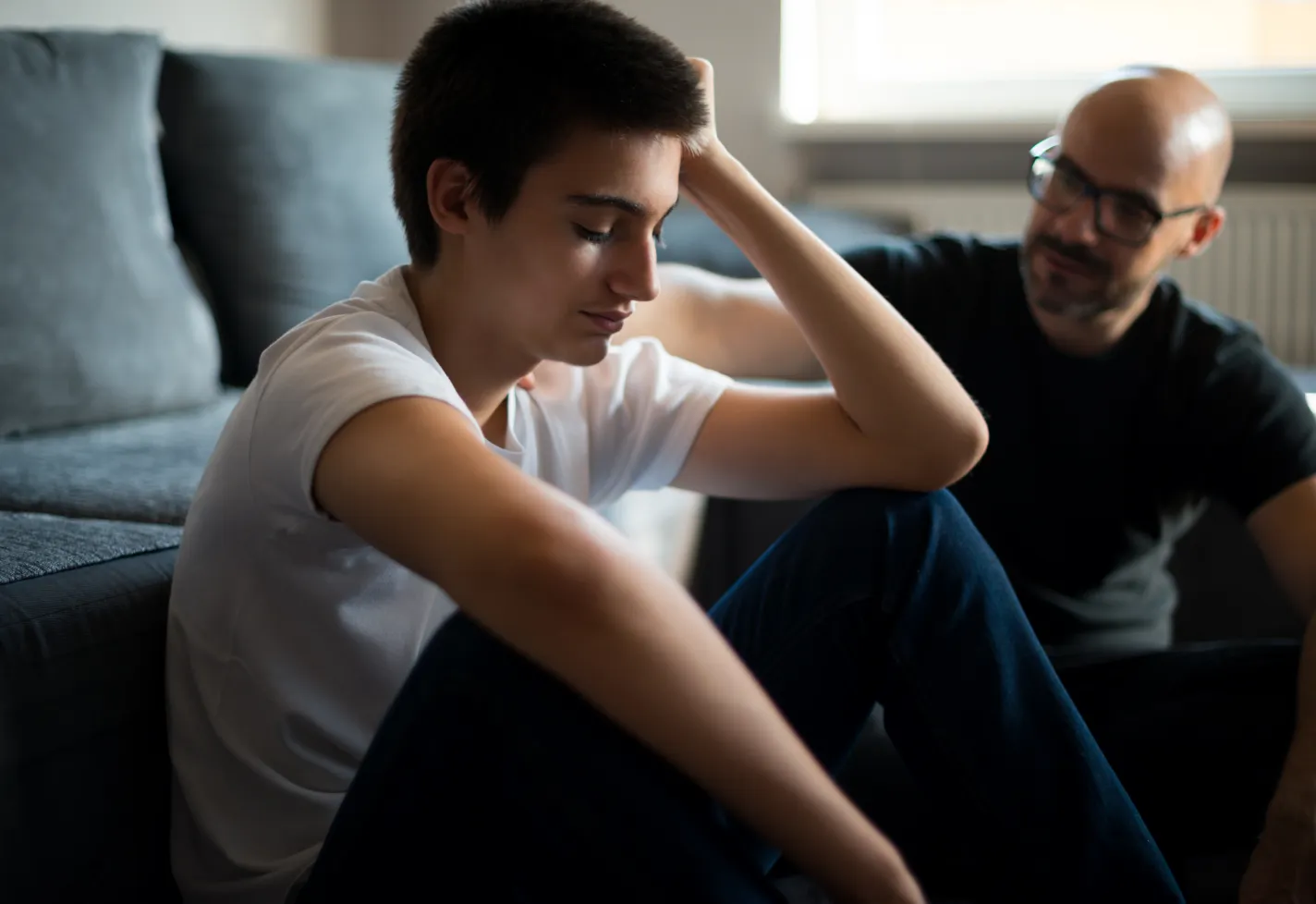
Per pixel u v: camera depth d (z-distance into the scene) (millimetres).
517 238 918
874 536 1004
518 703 776
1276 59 2871
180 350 1893
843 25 3199
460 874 799
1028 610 1452
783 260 1094
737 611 1050
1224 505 1908
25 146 1748
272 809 999
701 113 930
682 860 791
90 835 1055
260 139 2127
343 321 948
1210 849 1336
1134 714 1328
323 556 940
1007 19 3090
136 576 1124
